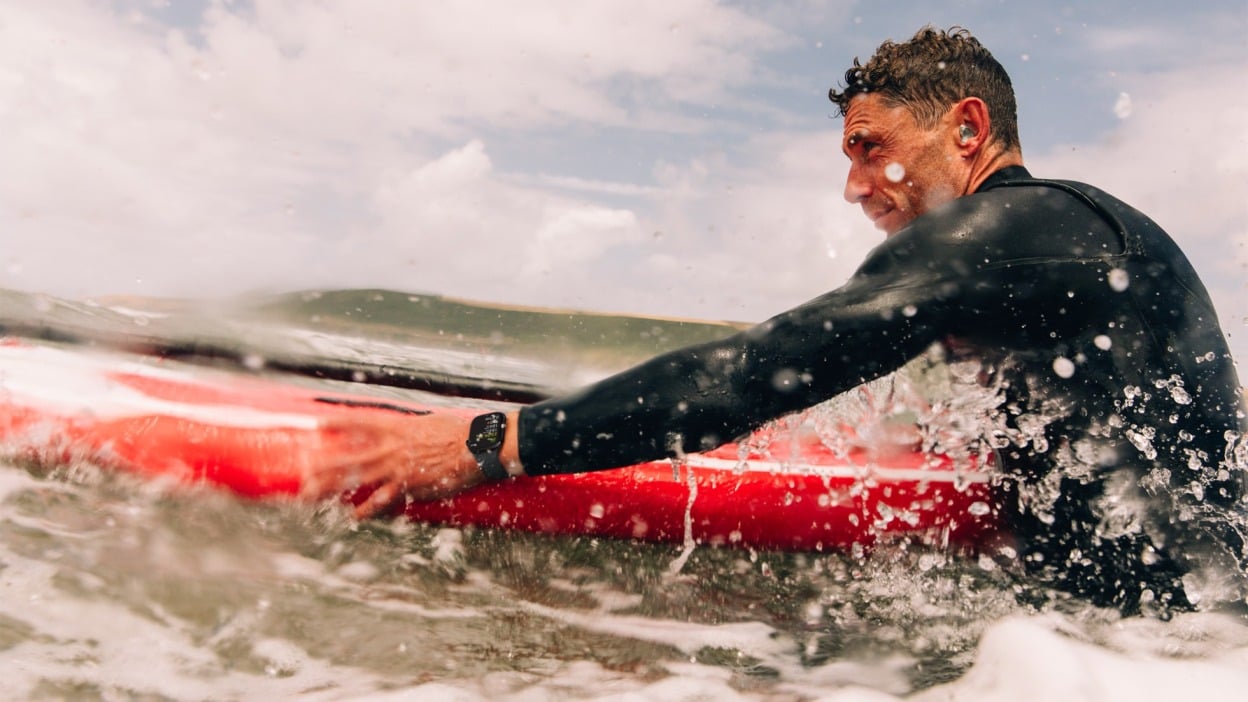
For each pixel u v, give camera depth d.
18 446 1.51
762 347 1.26
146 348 2.04
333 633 1.12
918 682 1.08
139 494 1.47
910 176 1.50
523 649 1.14
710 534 1.58
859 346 1.23
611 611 1.30
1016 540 1.44
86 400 1.58
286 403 1.67
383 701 0.96
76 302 2.63
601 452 1.33
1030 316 1.25
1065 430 1.30
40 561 1.17
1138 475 1.26
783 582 1.47
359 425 1.48
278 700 0.94
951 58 1.47
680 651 1.17
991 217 1.27
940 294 1.23
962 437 1.50
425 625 1.18
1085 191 1.32
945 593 1.39
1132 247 1.27
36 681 0.91
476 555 1.47
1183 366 1.26
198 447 1.51
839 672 1.11
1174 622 1.20
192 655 1.01
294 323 3.19
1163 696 0.98
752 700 1.02
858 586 1.45
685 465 1.65
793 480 1.62
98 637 1.02
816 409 1.73
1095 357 1.25
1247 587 1.22
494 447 1.38
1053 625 1.21
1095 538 1.31
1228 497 1.27
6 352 1.76
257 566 1.29
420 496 1.44
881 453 1.67
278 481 1.48
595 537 1.58
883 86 1.51
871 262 1.29
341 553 1.39
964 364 1.34
